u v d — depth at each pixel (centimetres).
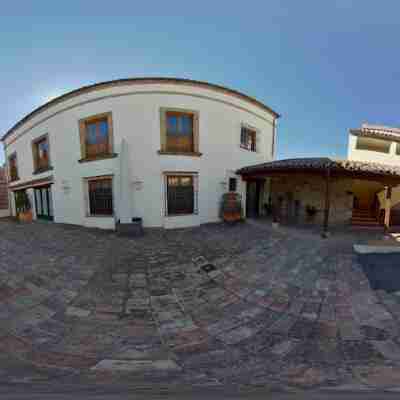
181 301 392
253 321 335
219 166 958
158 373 230
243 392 188
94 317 346
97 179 917
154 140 853
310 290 416
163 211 868
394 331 306
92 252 619
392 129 1133
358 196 995
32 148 1166
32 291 423
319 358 257
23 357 261
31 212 1256
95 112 883
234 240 706
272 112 1169
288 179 1046
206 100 912
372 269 482
